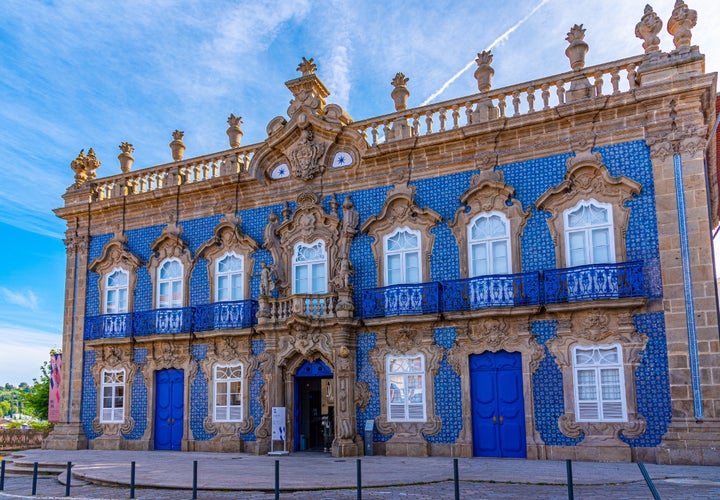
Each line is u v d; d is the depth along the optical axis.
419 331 18.00
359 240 19.50
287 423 19.12
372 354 18.50
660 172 16.02
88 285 23.59
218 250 21.52
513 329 16.94
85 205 23.80
